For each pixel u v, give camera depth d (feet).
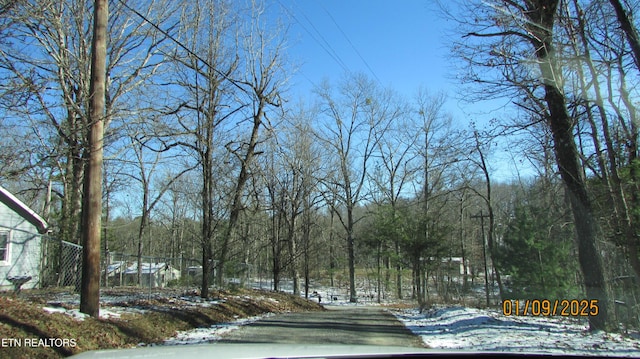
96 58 34.24
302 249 118.73
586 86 40.47
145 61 67.41
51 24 48.47
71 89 53.36
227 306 54.08
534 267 51.67
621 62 40.91
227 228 68.33
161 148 63.21
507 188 146.92
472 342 32.22
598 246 36.88
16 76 41.50
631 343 28.91
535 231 54.29
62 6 49.85
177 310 42.09
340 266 157.58
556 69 37.93
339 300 138.21
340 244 165.37
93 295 31.91
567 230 58.54
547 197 79.97
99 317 31.96
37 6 39.42
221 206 68.49
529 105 48.85
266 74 72.33
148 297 48.65
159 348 12.56
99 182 33.50
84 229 32.55
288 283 180.34
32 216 63.16
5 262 59.93
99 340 28.27
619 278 44.04
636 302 41.75
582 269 37.58
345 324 45.75
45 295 46.03
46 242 64.95
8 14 35.63
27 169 39.47
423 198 141.28
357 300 131.03
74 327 28.09
